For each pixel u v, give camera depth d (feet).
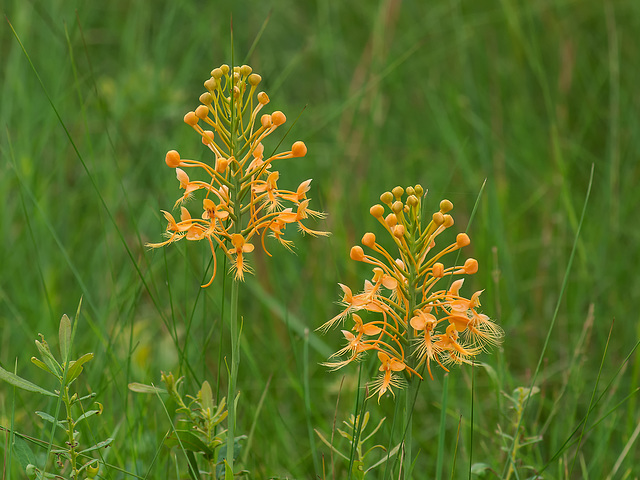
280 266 19.99
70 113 22.24
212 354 16.49
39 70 22.79
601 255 18.58
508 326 17.12
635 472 13.37
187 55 23.91
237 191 8.82
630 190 21.02
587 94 23.82
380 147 22.58
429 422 15.44
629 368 16.30
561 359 16.78
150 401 13.55
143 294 18.45
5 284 18.26
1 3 23.48
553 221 19.52
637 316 17.65
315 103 25.20
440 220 8.45
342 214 20.15
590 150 23.17
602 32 24.91
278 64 26.20
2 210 18.93
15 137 21.25
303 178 22.16
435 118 23.94
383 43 23.07
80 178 21.31
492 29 25.30
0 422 12.94
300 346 16.29
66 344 9.17
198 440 9.58
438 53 25.08
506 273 17.98
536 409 15.03
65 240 19.63
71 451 9.24
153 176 20.83
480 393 16.06
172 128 22.77
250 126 8.92
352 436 9.28
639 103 22.63
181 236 8.82
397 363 8.54
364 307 8.58
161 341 16.70
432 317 8.31
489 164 21.11
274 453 13.32
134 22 24.21
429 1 26.96
